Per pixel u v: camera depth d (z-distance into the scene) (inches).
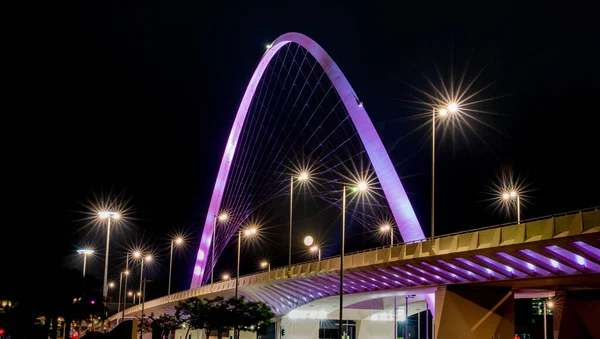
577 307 1814.7
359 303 3161.9
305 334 3208.7
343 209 1552.7
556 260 1387.8
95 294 1973.4
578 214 1262.3
